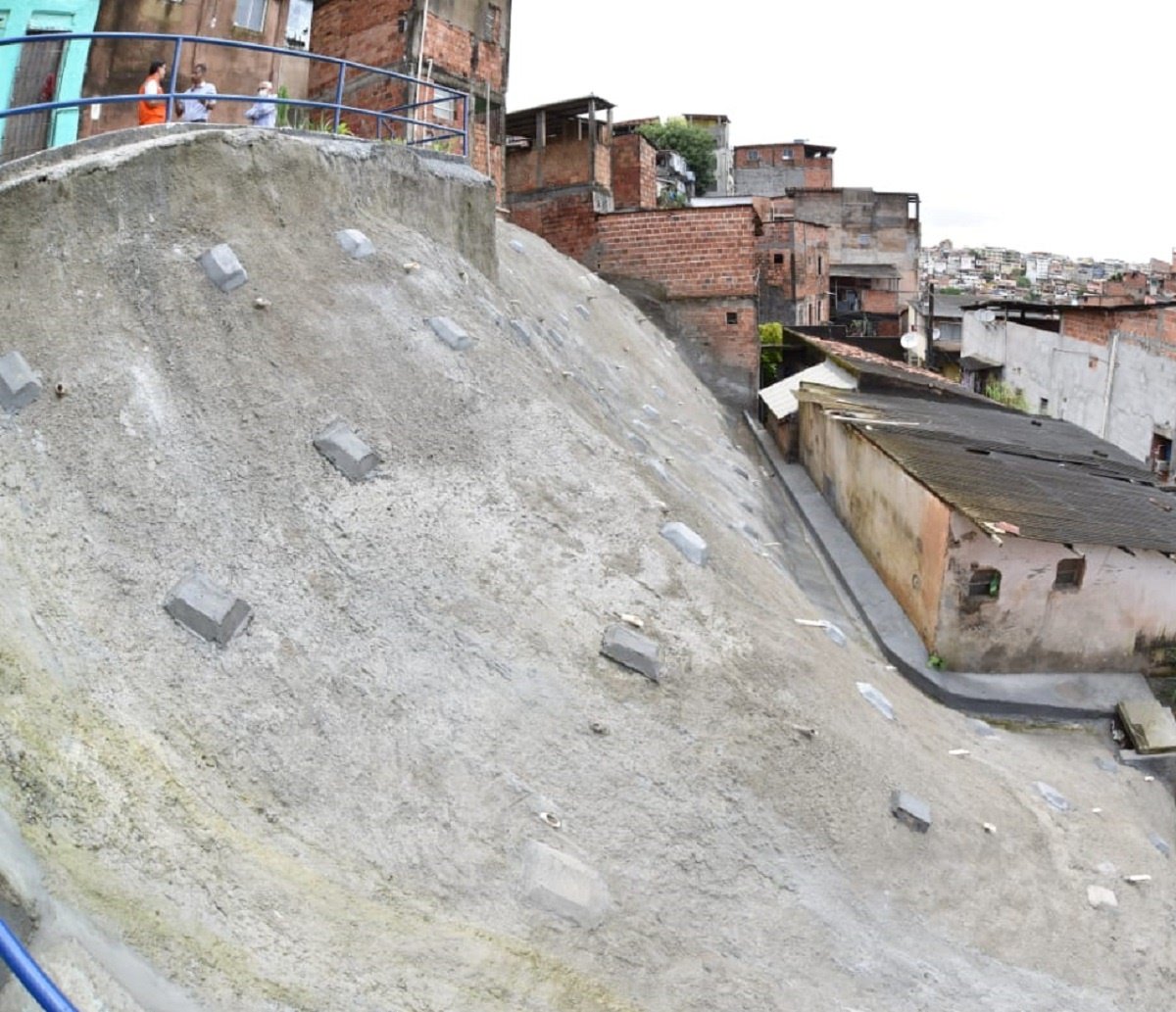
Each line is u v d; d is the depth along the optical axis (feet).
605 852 18.62
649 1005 16.56
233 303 24.57
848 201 159.63
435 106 54.75
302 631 19.47
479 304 33.40
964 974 20.71
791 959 18.75
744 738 22.29
